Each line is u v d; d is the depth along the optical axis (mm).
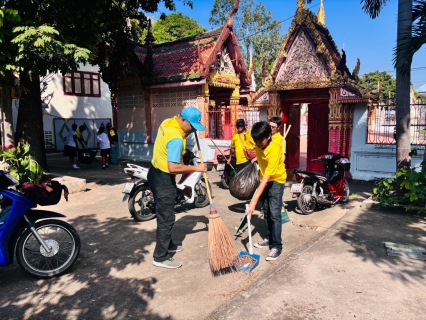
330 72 8406
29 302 3125
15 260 4059
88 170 11320
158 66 12344
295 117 10469
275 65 9156
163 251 3820
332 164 6367
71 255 3738
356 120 8727
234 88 12148
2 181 3527
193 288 3361
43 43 5582
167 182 3713
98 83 19031
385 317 2750
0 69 6105
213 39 11508
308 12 8344
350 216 5574
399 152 6168
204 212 6141
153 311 2967
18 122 9344
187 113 3678
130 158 13859
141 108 13172
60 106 17578
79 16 6660
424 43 5500
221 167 7957
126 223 5488
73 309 3012
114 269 3807
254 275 3615
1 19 5488
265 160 4004
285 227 5168
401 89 6035
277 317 2773
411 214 5641
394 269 3611
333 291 3168
